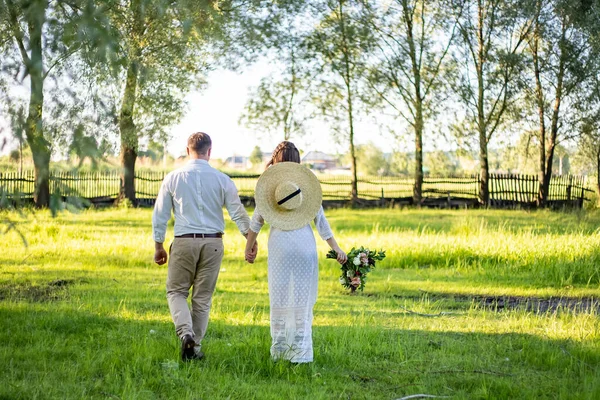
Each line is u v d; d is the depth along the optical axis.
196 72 25.64
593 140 34.78
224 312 8.02
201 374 5.27
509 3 32.97
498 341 6.78
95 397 4.68
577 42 32.94
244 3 21.59
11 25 5.03
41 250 13.52
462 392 4.97
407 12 34.59
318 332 6.85
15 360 5.55
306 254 5.64
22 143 4.82
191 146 5.97
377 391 5.12
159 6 5.76
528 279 11.38
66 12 5.15
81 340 6.43
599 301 9.49
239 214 5.91
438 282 11.04
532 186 35.84
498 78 33.91
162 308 8.27
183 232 5.75
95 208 27.94
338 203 35.47
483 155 34.91
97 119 4.91
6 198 5.21
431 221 23.94
